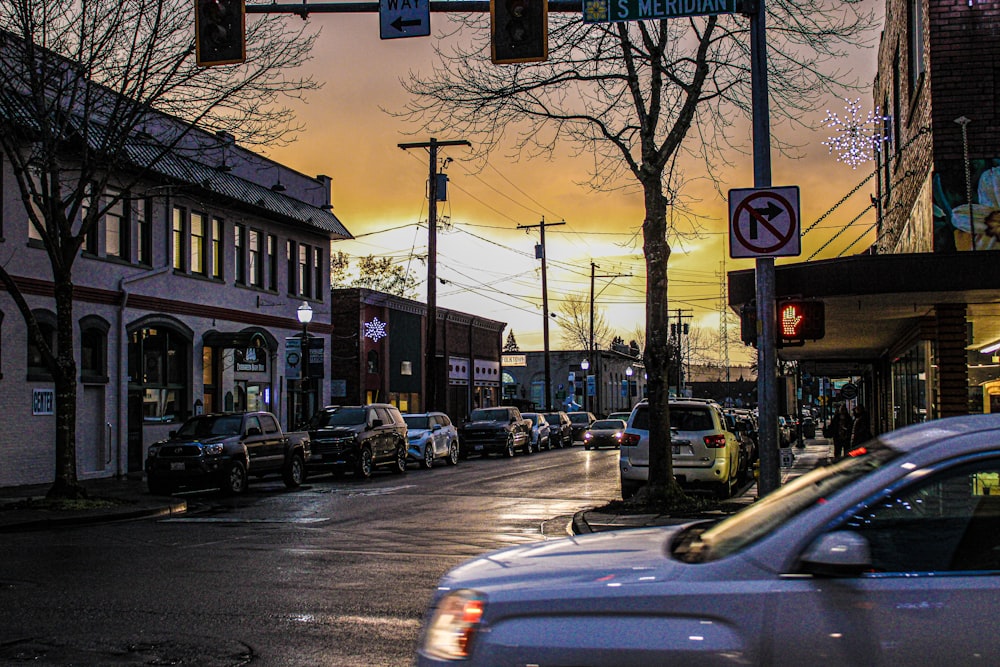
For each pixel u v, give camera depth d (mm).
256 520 16188
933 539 3615
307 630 7930
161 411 28094
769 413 11039
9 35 17547
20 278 22547
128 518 16859
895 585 3498
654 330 15984
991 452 3584
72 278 24203
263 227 33406
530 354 83500
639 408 18922
